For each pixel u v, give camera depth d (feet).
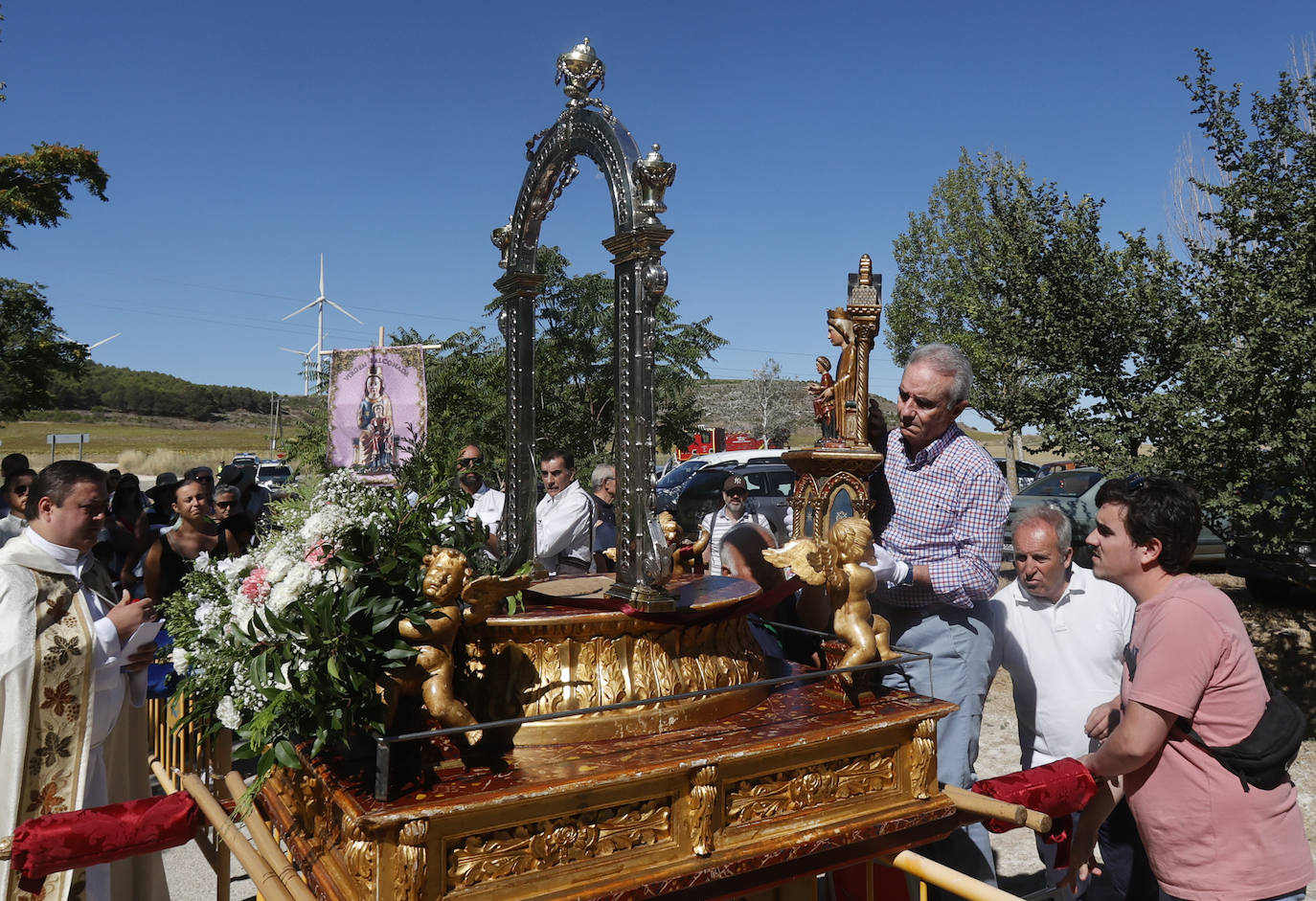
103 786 8.96
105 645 8.71
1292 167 16.96
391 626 5.44
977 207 52.03
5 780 8.04
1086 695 9.65
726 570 9.30
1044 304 20.13
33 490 8.59
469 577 6.12
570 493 14.34
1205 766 6.61
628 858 5.29
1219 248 17.52
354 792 4.98
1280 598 28.02
